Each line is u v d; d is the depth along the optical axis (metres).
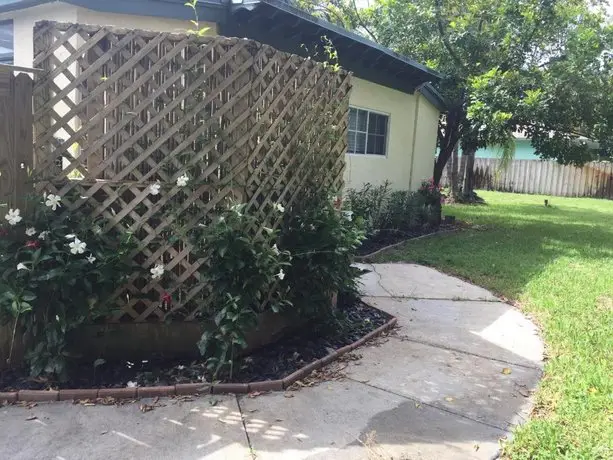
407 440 3.01
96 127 3.50
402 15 12.80
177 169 3.62
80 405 3.23
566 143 11.90
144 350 3.82
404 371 3.97
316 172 4.54
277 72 4.00
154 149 3.57
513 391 3.68
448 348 4.48
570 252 8.90
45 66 3.44
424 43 12.82
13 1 7.13
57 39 3.42
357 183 9.94
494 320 5.28
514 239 10.16
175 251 3.73
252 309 3.83
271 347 4.23
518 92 10.90
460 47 12.36
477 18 12.38
